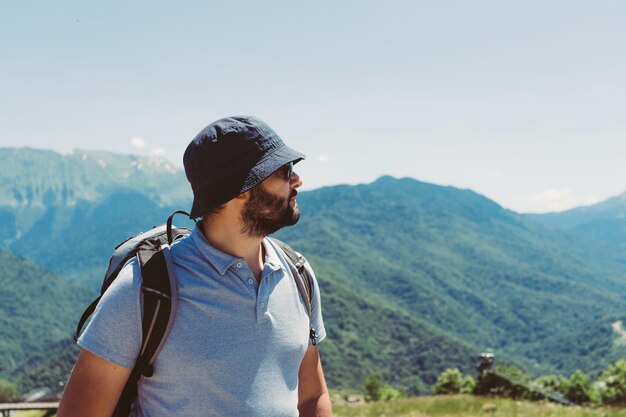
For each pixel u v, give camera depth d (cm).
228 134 198
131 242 211
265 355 199
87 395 188
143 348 190
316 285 231
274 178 203
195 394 190
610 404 2025
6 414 1492
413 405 2016
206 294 195
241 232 202
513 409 1655
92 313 205
